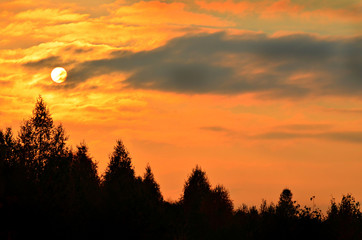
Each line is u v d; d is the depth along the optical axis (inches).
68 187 1408.7
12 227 1311.5
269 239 1855.3
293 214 1855.3
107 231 1375.5
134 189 1455.5
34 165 1994.3
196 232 1918.1
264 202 1941.4
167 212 1644.9
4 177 1382.9
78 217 1391.5
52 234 1342.3
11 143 2054.6
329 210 1856.5
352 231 1815.9
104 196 1424.7
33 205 1328.7
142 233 1387.8
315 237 1804.9
